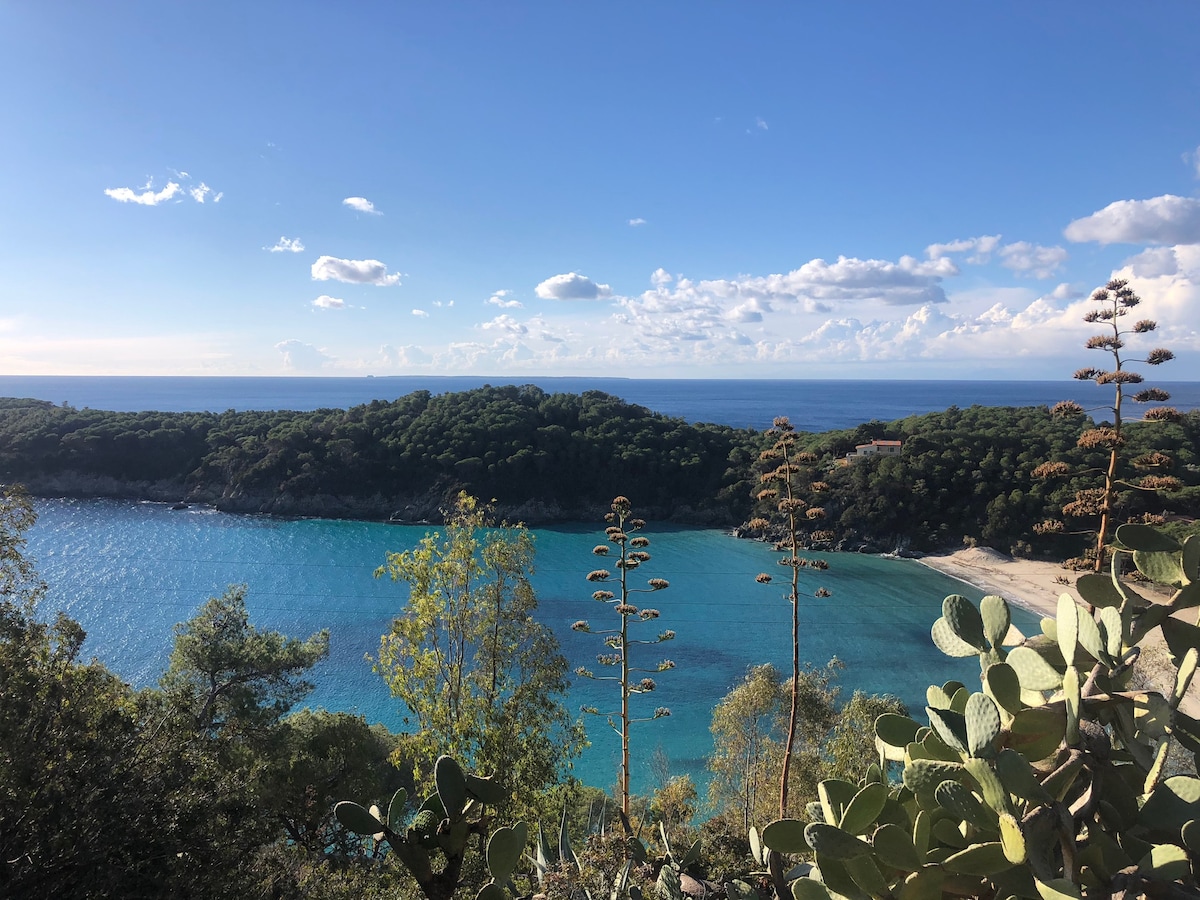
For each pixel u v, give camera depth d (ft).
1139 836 7.29
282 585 196.24
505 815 43.42
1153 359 26.04
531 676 49.70
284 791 52.08
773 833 9.15
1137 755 7.48
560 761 51.08
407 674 49.55
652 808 59.26
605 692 132.36
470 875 27.84
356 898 34.14
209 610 66.03
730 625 171.53
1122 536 8.70
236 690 63.46
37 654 31.73
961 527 238.68
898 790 8.87
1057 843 7.27
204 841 27.35
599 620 173.88
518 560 49.88
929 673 143.33
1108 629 7.89
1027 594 194.39
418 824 10.19
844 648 157.07
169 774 28.43
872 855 7.63
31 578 35.86
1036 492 226.58
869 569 223.51
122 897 23.89
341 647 150.30
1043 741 7.80
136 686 128.06
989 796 7.02
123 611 168.76
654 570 223.92
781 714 79.82
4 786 24.26
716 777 91.20
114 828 24.82
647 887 18.08
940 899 7.40
